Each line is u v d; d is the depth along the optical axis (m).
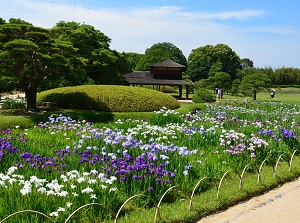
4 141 9.24
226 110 22.69
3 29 21.53
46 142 11.88
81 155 9.30
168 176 8.58
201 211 7.57
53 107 24.52
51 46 22.44
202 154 10.66
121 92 25.48
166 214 7.18
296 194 9.06
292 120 18.81
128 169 8.13
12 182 6.89
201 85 69.75
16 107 24.64
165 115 18.08
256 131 14.25
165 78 54.88
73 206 6.59
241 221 7.27
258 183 9.47
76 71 23.53
